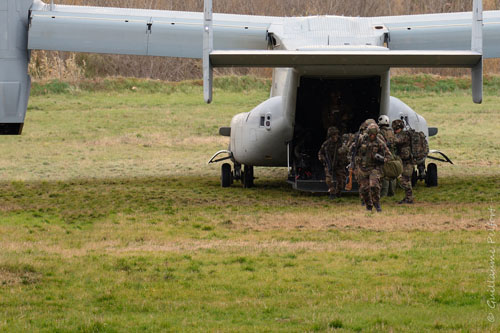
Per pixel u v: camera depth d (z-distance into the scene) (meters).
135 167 82.69
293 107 54.84
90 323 25.50
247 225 44.97
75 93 151.00
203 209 51.91
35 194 60.47
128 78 162.12
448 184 65.00
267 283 30.75
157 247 38.56
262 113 57.94
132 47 54.78
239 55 43.78
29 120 124.12
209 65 43.66
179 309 27.53
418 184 66.50
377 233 41.09
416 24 56.28
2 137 108.06
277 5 164.50
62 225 45.91
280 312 26.89
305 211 49.97
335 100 58.34
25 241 40.53
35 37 53.53
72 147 100.44
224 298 28.89
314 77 53.25
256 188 64.81
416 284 29.89
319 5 165.00
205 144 105.06
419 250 35.97
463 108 138.88
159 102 145.88
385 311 26.50
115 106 140.88
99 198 57.69
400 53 42.91
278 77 59.41
